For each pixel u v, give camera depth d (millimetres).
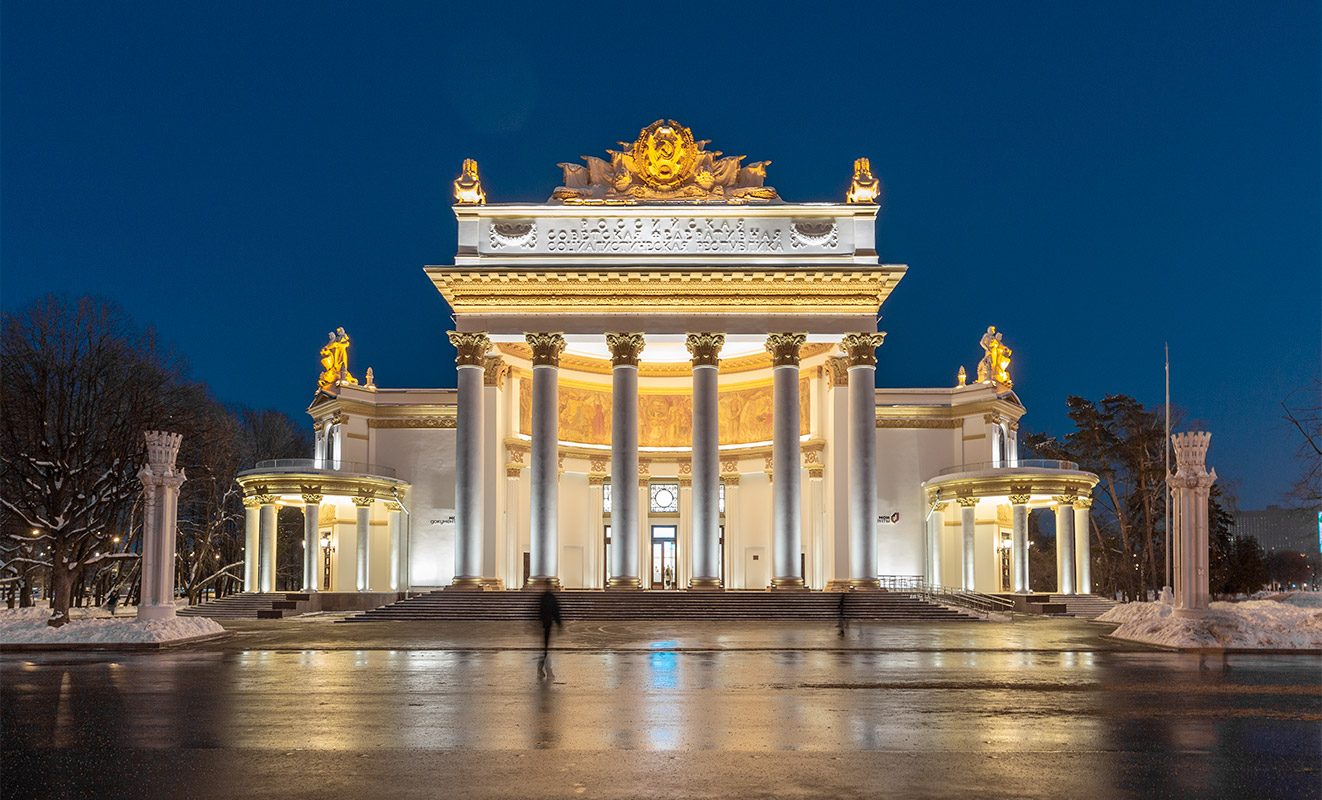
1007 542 84500
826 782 14055
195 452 91125
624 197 68062
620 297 65625
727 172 68812
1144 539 110438
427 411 80062
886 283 65438
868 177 67812
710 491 64000
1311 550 134375
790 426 64500
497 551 69562
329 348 82938
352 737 17609
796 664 30812
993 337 84312
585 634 44625
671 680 26359
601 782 14047
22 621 42188
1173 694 23547
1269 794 13453
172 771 14852
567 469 78688
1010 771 14797
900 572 80375
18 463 67750
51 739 17547
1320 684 25562
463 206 67062
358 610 70812
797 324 65438
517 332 65625
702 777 14352
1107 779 14281
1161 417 108188
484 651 36125
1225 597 97625
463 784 13930
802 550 75312
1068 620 58438
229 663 31812
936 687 24844
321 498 74625
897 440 81938
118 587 83312
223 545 102562
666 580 80688
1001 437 83250
